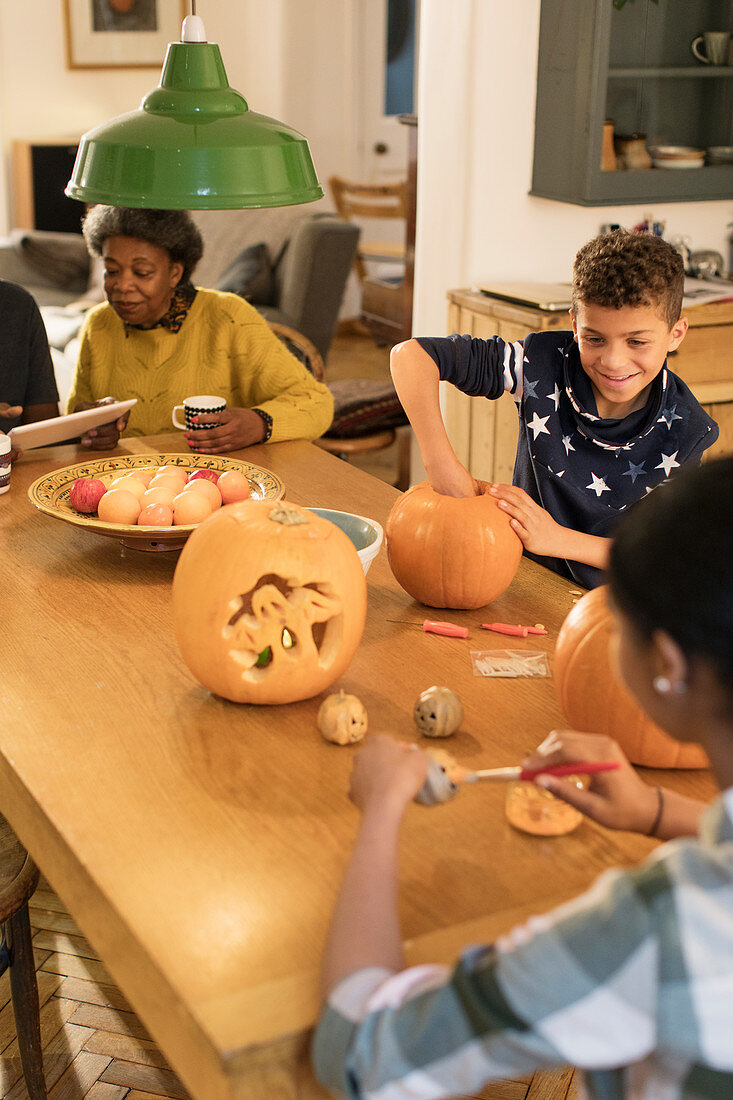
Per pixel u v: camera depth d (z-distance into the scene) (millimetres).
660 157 3141
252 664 1156
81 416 1886
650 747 1065
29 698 1195
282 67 6375
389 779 825
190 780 1044
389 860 773
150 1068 1618
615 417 1683
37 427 1833
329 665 1169
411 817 992
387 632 1372
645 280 1452
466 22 3012
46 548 1619
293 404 2172
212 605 1134
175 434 2168
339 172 6742
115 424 2047
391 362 1657
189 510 1554
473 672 1269
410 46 6578
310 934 840
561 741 870
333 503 1787
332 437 3391
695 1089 605
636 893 573
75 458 1992
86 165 1544
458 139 3129
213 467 1812
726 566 582
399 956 724
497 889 893
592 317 1498
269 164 1523
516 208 3225
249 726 1144
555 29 3010
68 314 4922
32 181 6320
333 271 4883
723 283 3262
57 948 1864
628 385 1545
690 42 3061
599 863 931
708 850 581
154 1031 843
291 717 1163
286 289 4949
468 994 610
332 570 1152
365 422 3395
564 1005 573
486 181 3172
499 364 1705
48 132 6680
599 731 1086
